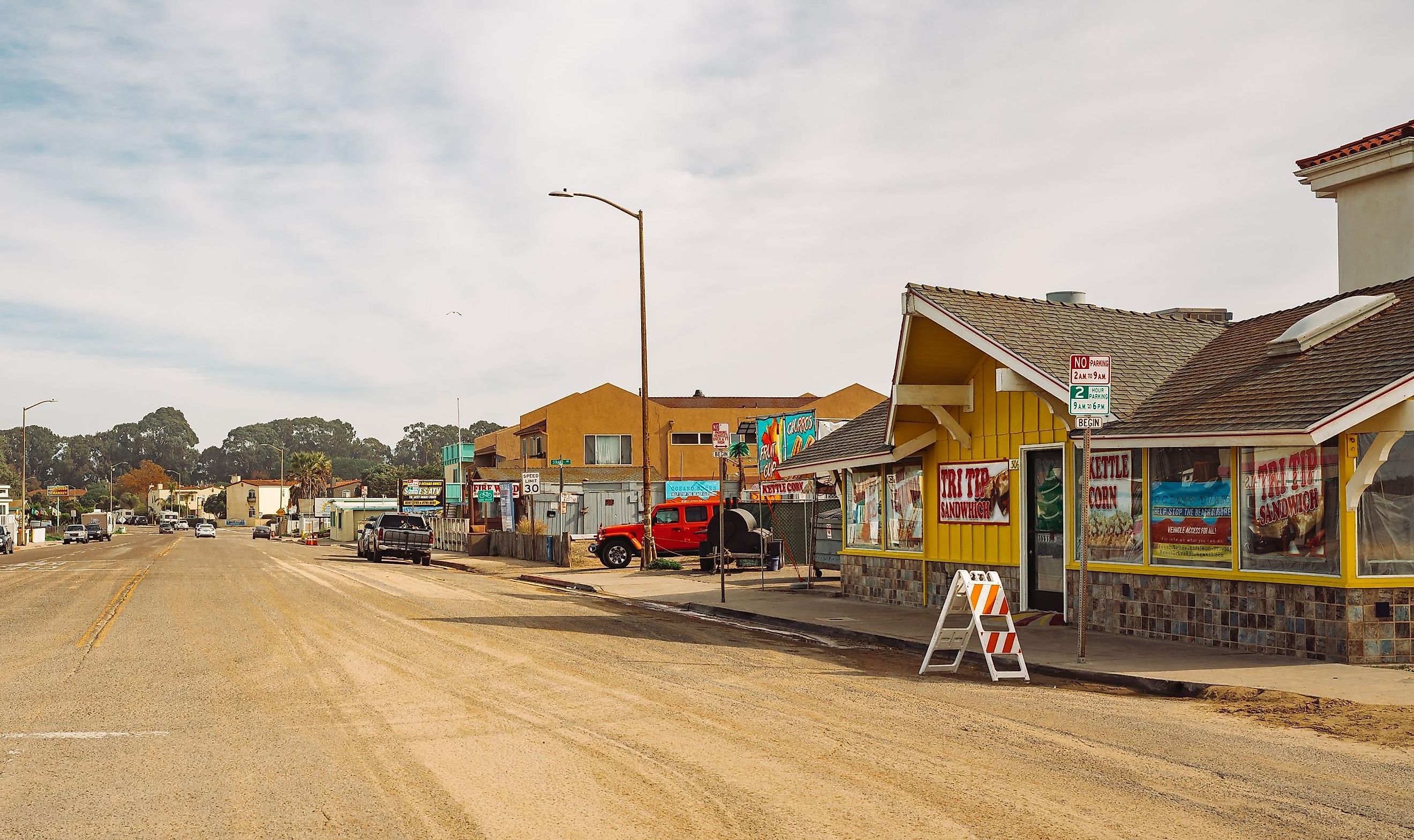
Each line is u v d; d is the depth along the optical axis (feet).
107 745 27.48
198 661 42.01
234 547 216.74
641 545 110.11
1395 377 38.60
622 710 31.99
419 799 22.41
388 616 59.47
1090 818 21.12
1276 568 42.88
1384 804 22.24
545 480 206.90
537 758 26.02
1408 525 40.93
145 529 559.79
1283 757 26.37
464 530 168.96
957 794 22.80
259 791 23.08
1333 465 40.55
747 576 95.66
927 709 32.78
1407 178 65.36
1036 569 55.98
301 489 542.16
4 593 78.74
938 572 63.10
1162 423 46.50
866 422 76.07
